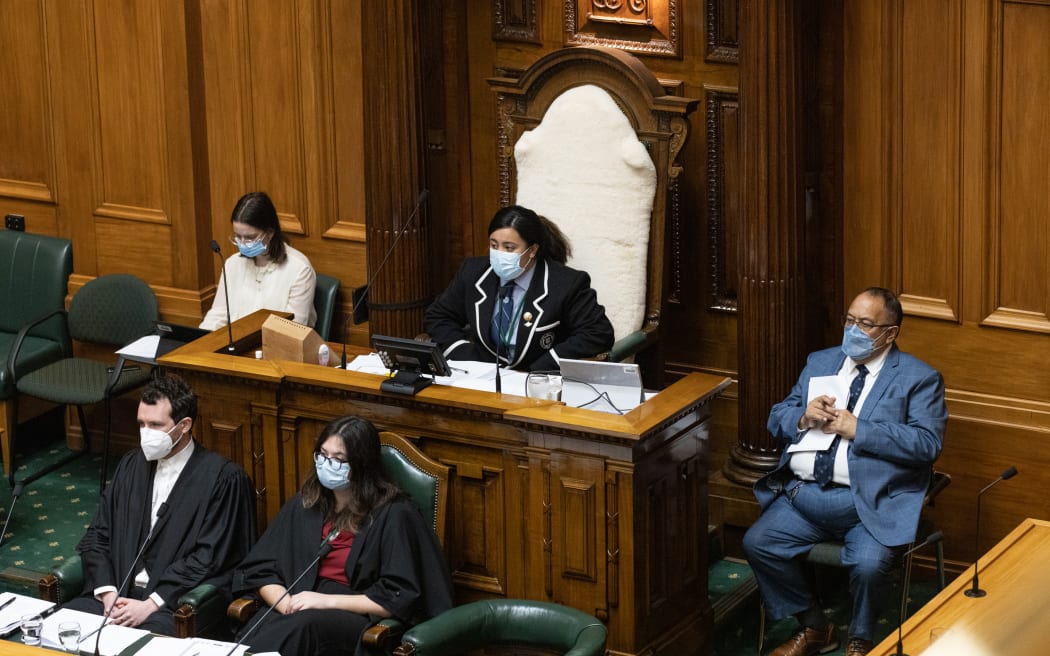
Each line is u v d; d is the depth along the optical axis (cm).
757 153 1675
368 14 1859
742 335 1738
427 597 1461
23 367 2066
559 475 1473
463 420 1526
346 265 2064
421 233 1911
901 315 1553
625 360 1759
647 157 1802
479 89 1973
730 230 1856
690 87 1852
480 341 1758
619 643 1481
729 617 1672
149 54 2092
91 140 2152
